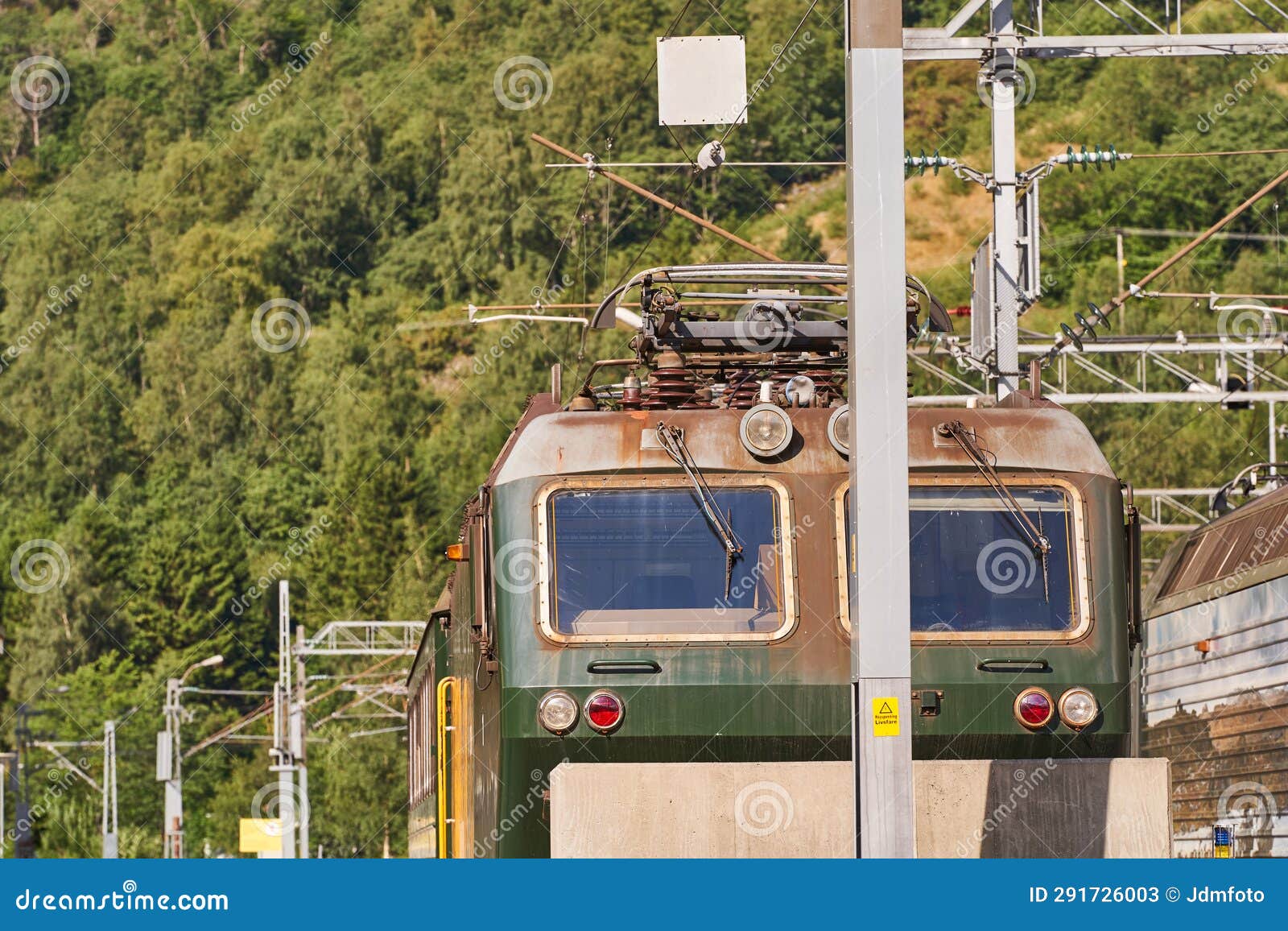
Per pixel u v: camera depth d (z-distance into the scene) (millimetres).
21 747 192125
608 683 37438
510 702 37469
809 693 37562
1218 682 67500
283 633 169250
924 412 39375
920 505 38344
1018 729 37562
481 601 38219
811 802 34812
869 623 29391
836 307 49250
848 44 30953
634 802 34719
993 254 56375
